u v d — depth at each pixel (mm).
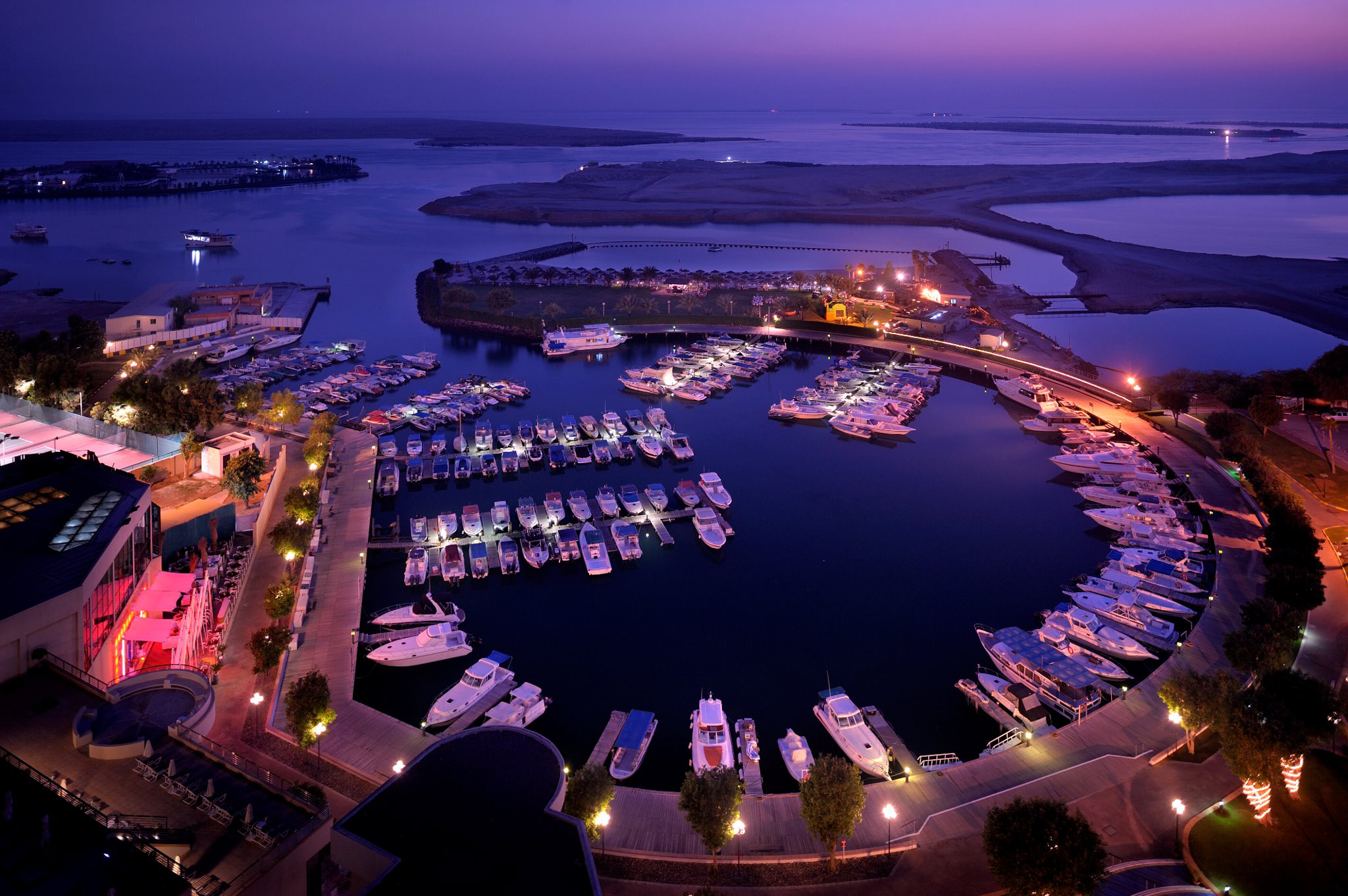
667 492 103000
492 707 62906
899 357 155500
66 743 40344
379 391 139250
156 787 37688
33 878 30688
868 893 45438
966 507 99938
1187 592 76875
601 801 47438
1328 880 44031
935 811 51812
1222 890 43562
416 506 98375
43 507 59250
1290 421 115500
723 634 75125
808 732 62844
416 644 69188
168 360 146125
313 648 67938
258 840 34594
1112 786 52656
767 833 50375
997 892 45219
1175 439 111125
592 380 149375
